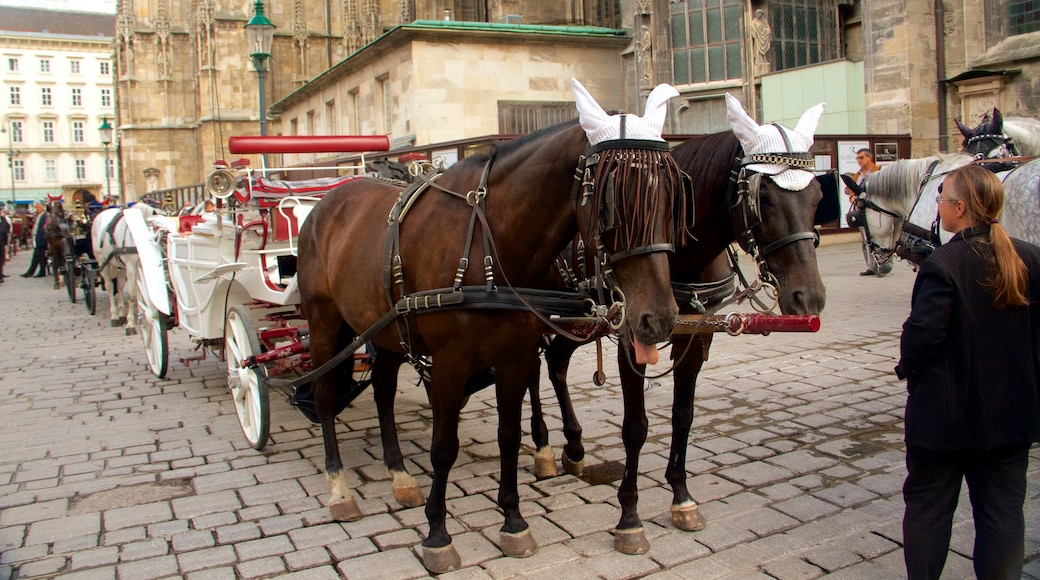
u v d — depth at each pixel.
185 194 28.80
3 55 94.88
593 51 21.06
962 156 6.75
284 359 6.39
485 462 6.00
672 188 3.35
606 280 3.50
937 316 3.23
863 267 16.11
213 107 46.72
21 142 96.62
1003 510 3.30
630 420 4.27
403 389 8.48
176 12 51.00
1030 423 3.21
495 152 4.07
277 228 6.66
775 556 4.29
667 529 4.66
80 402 8.26
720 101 20.86
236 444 6.66
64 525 4.96
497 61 19.73
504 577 4.11
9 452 6.52
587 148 3.48
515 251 3.88
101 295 20.27
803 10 21.02
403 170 7.02
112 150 99.75
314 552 4.48
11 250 35.91
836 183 4.52
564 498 5.21
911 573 3.47
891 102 18.39
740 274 4.51
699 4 20.80
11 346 11.97
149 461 6.24
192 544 4.64
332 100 25.84
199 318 7.59
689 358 4.48
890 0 18.17
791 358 9.24
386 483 5.61
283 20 46.78
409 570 4.23
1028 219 5.80
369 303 4.60
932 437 3.30
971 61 17.83
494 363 4.04
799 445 6.18
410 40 18.95
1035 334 3.28
